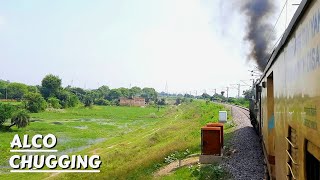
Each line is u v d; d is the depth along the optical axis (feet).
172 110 388.37
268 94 35.83
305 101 13.78
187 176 55.98
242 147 66.95
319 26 11.22
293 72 16.97
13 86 472.44
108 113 357.20
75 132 197.36
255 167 52.13
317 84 11.60
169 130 149.18
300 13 13.64
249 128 94.32
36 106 322.34
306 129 13.56
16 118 194.08
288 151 18.83
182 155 75.15
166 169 66.08
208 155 60.39
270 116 35.73
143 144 124.47
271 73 31.78
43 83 418.10
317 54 11.59
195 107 299.99
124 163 94.12
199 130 109.29
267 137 35.99
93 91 586.45
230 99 361.71
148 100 655.76
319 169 13.79
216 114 153.99
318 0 11.14
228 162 56.90
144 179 63.57
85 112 356.18
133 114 355.77
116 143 150.71
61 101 401.49
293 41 16.80
